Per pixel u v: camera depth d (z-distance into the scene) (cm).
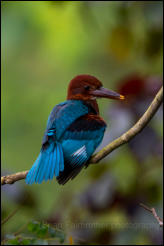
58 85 1556
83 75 966
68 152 829
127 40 1283
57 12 1405
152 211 716
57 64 1569
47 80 1570
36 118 1546
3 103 1551
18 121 1545
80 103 920
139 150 1024
